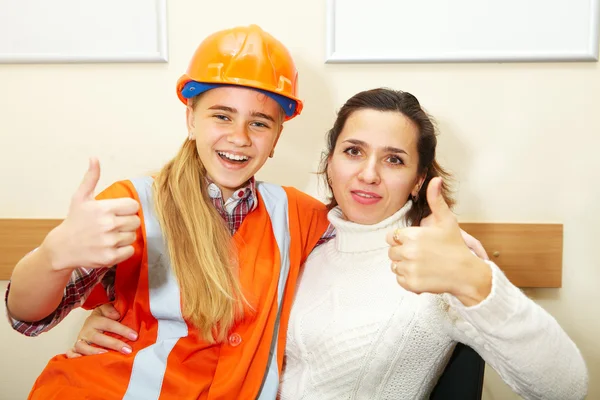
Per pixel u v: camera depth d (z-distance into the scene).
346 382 0.76
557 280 1.14
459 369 0.78
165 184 0.82
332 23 1.09
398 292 0.76
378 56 1.10
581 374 0.63
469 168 1.14
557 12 1.07
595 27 1.07
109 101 1.15
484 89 1.11
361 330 0.75
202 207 0.81
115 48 1.12
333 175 0.83
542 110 1.12
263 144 0.82
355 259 0.82
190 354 0.75
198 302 0.75
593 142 1.12
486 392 1.20
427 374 0.76
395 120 0.77
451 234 0.59
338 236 0.85
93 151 1.16
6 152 1.17
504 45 1.09
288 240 0.87
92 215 0.58
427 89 1.12
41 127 1.16
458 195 1.15
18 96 1.15
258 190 0.92
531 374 0.59
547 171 1.13
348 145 0.79
